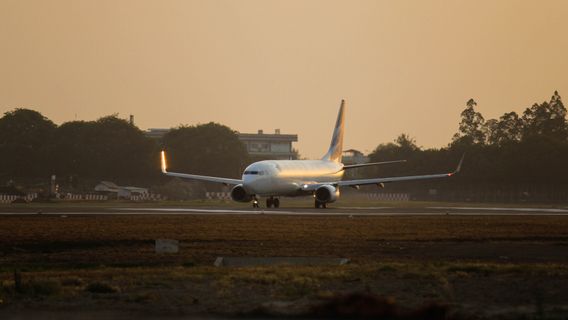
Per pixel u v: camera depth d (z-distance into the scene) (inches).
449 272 5802.2
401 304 4591.5
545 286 5221.5
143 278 5452.8
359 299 4303.6
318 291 4977.9
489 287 5177.2
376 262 6471.5
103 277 5536.4
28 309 4480.8
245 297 4800.7
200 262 6491.1
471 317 4232.3
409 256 7007.9
